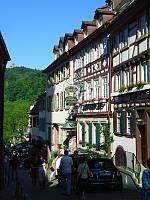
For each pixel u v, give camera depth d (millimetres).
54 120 47531
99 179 17203
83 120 34250
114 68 26828
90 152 29906
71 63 39531
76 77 37281
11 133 80375
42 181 21172
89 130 32281
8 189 23266
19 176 32469
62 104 43062
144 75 22016
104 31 28375
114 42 27141
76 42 39312
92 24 34875
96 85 31250
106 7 33094
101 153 28953
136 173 18891
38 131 62281
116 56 26578
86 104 33094
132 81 23625
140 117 22609
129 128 24469
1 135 24859
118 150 24844
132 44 23609
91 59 32719
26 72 136250
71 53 38719
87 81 33594
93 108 31422
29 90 109688
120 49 25703
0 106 24578
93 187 17219
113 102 27141
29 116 78438
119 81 26188
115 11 30812
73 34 40406
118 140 26125
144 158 22219
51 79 50469
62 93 43219
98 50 30844
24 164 41281
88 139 32906
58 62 44406
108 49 28234
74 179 18828
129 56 24078
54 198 16609
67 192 17125
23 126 81312
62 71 43719
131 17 23469
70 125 37406
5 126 80250
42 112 57812
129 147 24016
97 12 32062
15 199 17703
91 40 32031
